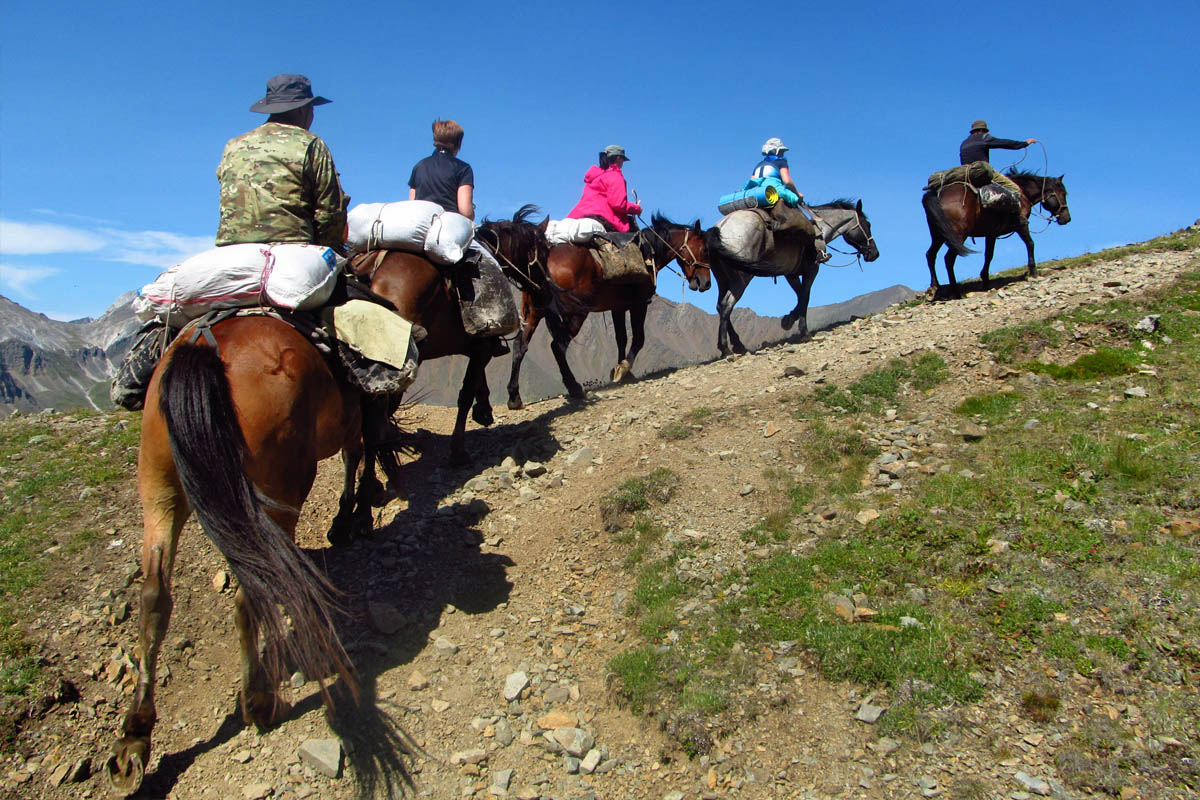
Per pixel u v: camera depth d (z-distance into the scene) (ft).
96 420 25.03
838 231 39.58
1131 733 11.87
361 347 14.47
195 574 16.67
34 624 14.87
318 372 13.21
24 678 13.48
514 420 27.61
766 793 11.89
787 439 21.77
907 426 21.63
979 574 15.35
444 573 17.83
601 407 27.12
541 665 14.94
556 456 23.40
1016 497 17.38
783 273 37.11
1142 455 17.99
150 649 11.40
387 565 18.01
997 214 37.06
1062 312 27.53
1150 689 12.48
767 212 34.94
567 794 12.28
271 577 10.60
